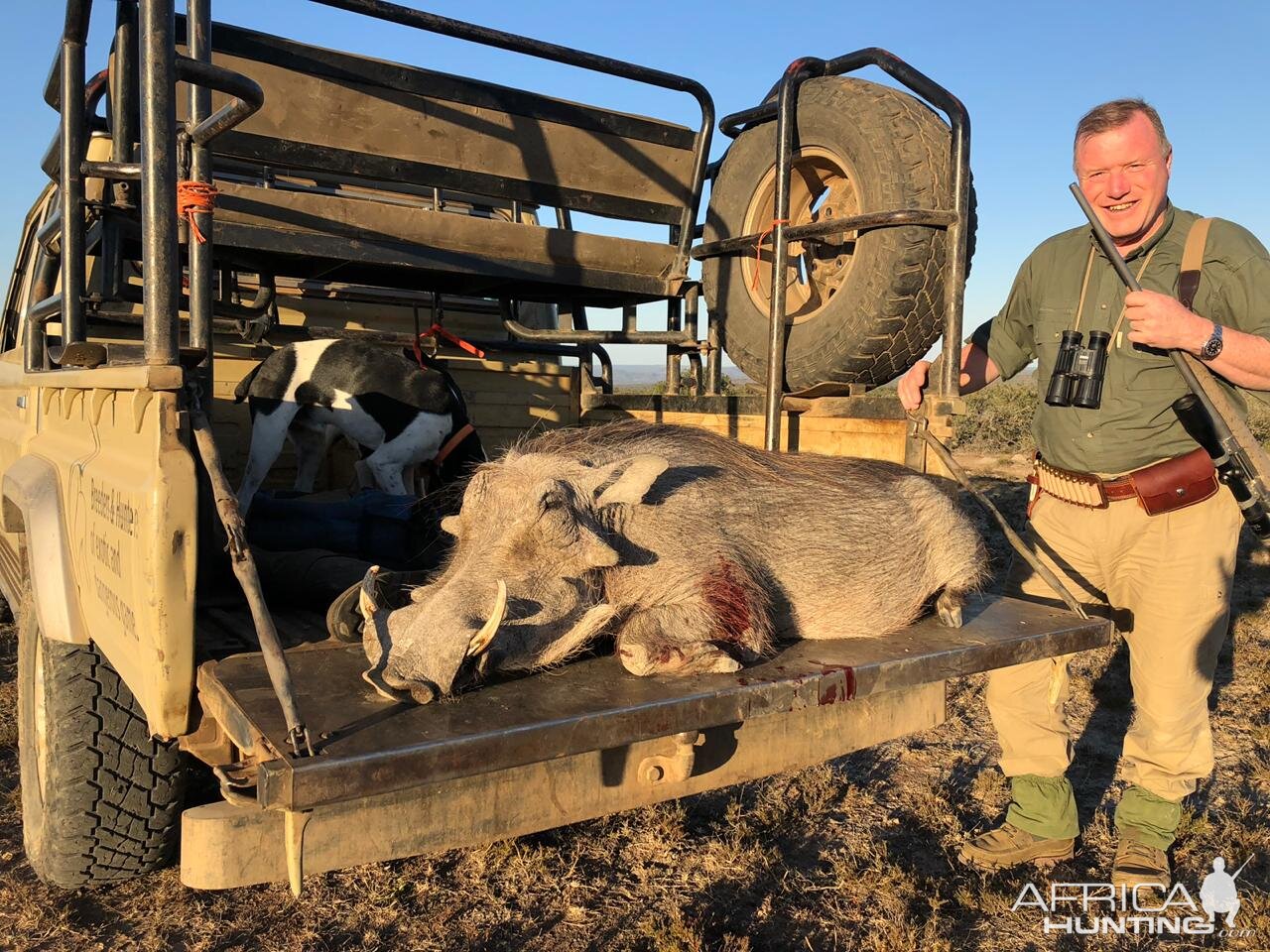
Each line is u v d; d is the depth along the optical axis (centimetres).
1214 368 335
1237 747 545
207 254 312
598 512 307
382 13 425
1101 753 539
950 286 415
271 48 411
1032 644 336
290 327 646
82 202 356
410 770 209
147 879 383
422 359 586
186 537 247
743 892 386
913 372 418
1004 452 1861
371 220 463
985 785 488
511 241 505
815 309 497
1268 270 342
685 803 466
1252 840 432
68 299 359
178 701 254
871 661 297
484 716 235
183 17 393
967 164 416
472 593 266
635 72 507
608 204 532
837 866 404
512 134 483
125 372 273
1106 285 381
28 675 379
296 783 196
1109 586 402
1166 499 370
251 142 424
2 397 545
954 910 380
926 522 386
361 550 402
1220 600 376
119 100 394
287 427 554
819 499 362
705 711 256
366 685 255
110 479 286
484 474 307
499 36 458
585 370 721
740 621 297
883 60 446
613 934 354
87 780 339
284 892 377
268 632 224
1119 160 351
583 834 430
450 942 347
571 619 284
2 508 423
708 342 603
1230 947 358
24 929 346
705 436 376
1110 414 376
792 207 521
